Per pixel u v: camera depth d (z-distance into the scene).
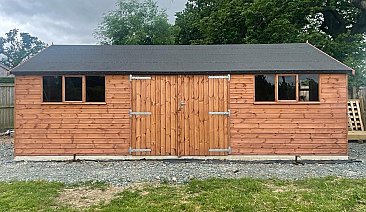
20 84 11.14
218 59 11.81
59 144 11.18
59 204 6.04
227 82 11.13
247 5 24.08
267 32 22.45
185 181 7.84
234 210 5.67
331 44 20.47
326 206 5.78
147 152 11.17
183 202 6.11
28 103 11.13
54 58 11.84
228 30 24.66
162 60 11.81
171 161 10.81
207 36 25.64
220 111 11.14
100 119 11.20
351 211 5.59
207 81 11.16
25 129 11.16
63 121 11.20
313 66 11.00
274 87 11.08
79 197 6.50
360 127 15.67
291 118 11.05
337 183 7.44
